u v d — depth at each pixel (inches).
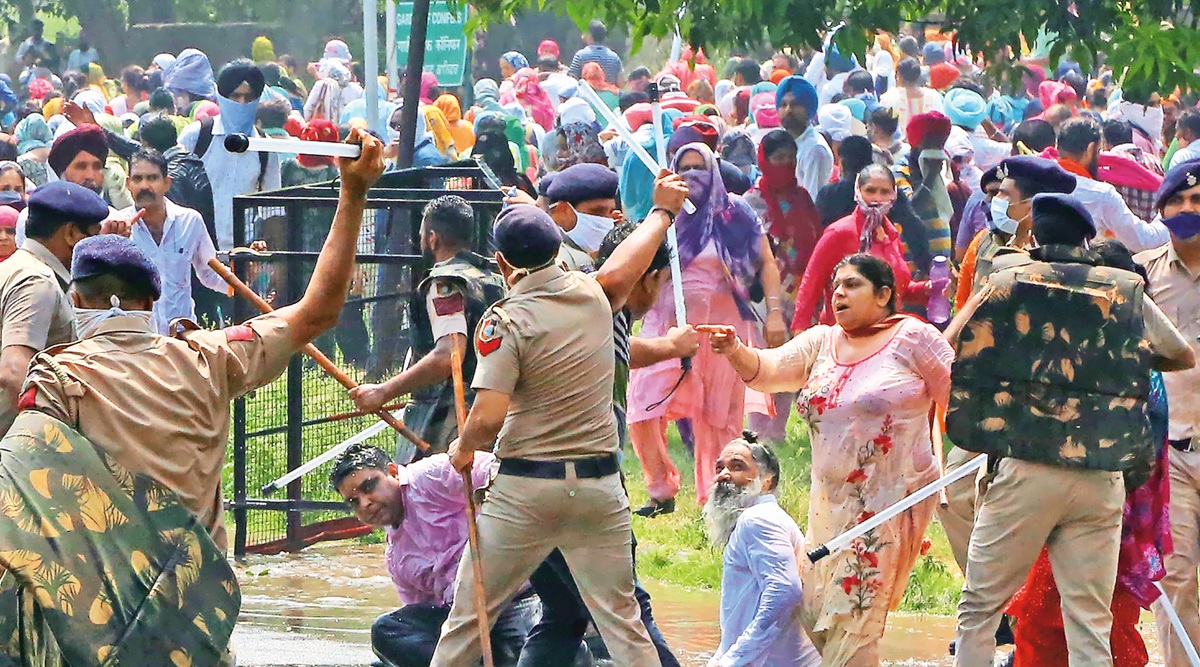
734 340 821.9
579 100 2087.8
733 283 1240.2
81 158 1323.8
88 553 579.2
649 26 1485.0
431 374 864.3
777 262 1477.6
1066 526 777.6
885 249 1285.7
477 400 702.5
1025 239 930.7
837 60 2375.7
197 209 1715.1
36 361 601.0
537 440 711.7
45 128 2252.7
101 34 4158.5
